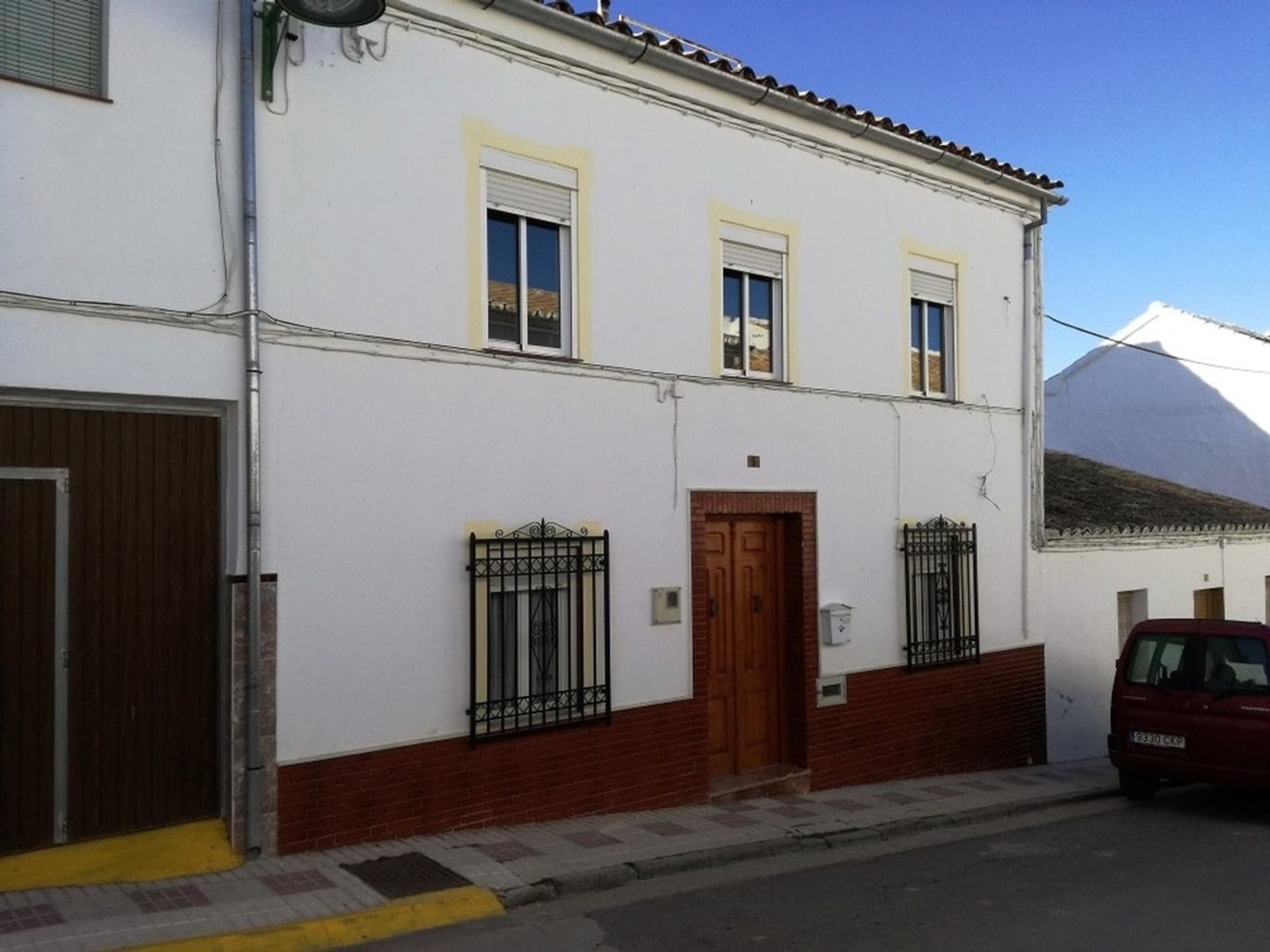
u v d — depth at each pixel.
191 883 6.29
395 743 7.36
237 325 6.77
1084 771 12.34
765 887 7.10
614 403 8.75
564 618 8.41
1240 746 9.88
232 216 6.80
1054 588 13.32
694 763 9.20
